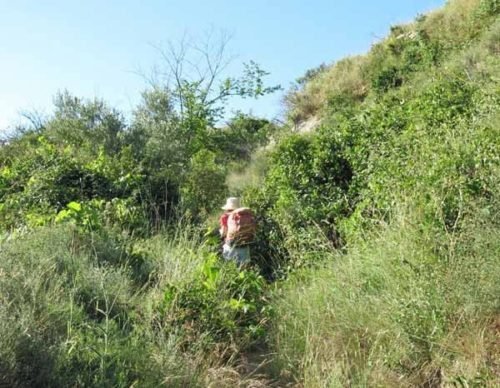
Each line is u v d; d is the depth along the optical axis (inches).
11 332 164.1
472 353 183.8
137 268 291.0
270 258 373.1
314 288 248.4
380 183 327.9
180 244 323.6
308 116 888.9
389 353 195.2
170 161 658.8
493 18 717.3
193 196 522.9
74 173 464.1
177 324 221.5
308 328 216.5
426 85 581.6
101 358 173.6
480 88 428.5
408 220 247.1
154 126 777.6
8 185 458.9
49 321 191.8
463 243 216.4
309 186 415.5
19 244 261.1
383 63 821.9
